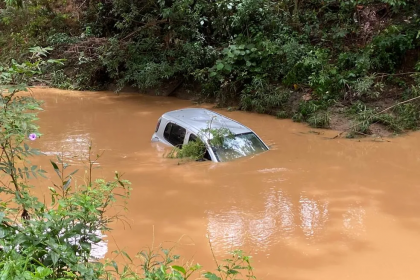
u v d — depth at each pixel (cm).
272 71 1544
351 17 1662
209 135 902
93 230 384
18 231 340
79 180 754
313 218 632
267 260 519
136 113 1406
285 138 1102
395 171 841
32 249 306
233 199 700
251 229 597
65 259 310
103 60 1838
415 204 683
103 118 1323
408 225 612
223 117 1023
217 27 1744
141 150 968
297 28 1666
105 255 514
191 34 1778
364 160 914
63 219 361
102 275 371
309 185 763
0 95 383
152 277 324
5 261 281
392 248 550
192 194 719
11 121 374
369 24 1609
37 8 2392
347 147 1020
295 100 1415
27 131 389
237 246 549
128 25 1922
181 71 1755
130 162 883
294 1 1700
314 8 1770
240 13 1638
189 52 1709
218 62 1585
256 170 837
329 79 1388
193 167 850
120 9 1955
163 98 1733
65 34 2102
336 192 732
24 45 2212
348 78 1402
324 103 1338
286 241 564
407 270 501
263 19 1673
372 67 1426
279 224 612
